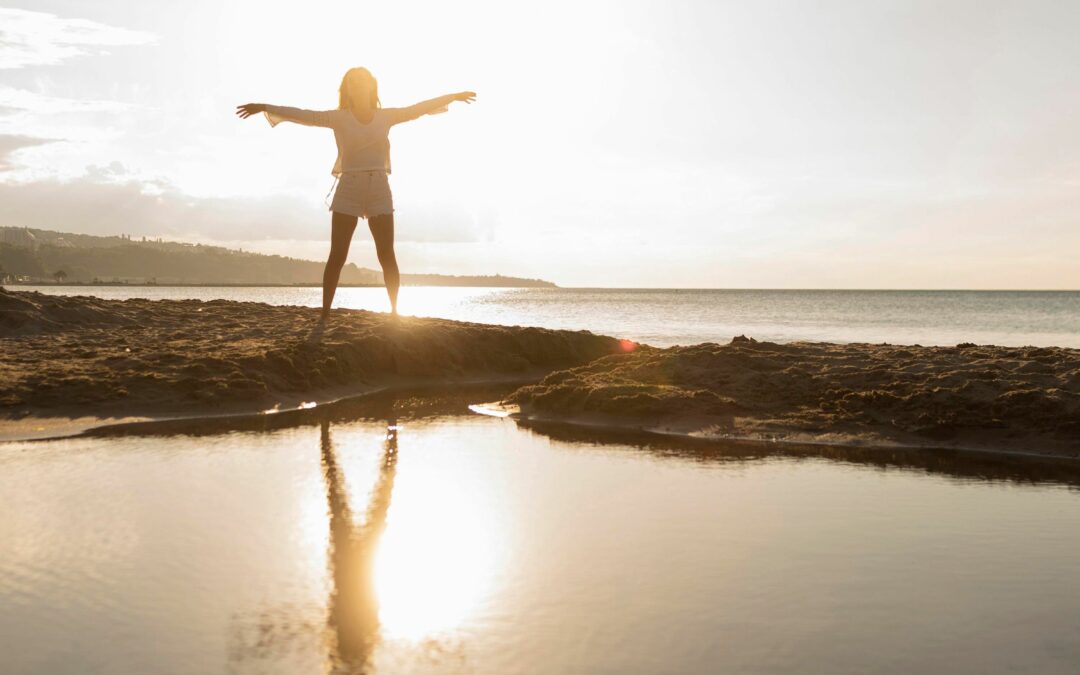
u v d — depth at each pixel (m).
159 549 4.61
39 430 8.36
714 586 4.13
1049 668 3.24
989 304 108.38
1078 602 3.97
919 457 7.89
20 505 5.49
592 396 10.16
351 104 11.98
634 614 3.76
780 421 9.41
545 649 3.38
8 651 3.29
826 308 86.31
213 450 7.52
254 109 11.09
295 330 14.42
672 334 36.81
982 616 3.78
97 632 3.49
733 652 3.35
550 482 6.49
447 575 4.24
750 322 51.00
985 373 10.09
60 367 10.41
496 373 15.20
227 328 15.02
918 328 45.69
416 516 5.37
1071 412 8.59
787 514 5.58
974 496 6.20
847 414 9.45
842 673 3.18
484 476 6.68
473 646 3.40
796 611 3.82
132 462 6.92
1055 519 5.51
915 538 5.01
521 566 4.42
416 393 12.47
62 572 4.23
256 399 10.30
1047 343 34.03
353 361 13.04
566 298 155.50
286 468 6.75
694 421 9.48
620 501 5.90
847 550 4.76
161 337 13.81
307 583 4.11
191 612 3.72
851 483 6.64
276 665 3.20
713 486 6.46
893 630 3.60
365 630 3.55
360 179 12.55
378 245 13.41
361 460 7.17
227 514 5.33
